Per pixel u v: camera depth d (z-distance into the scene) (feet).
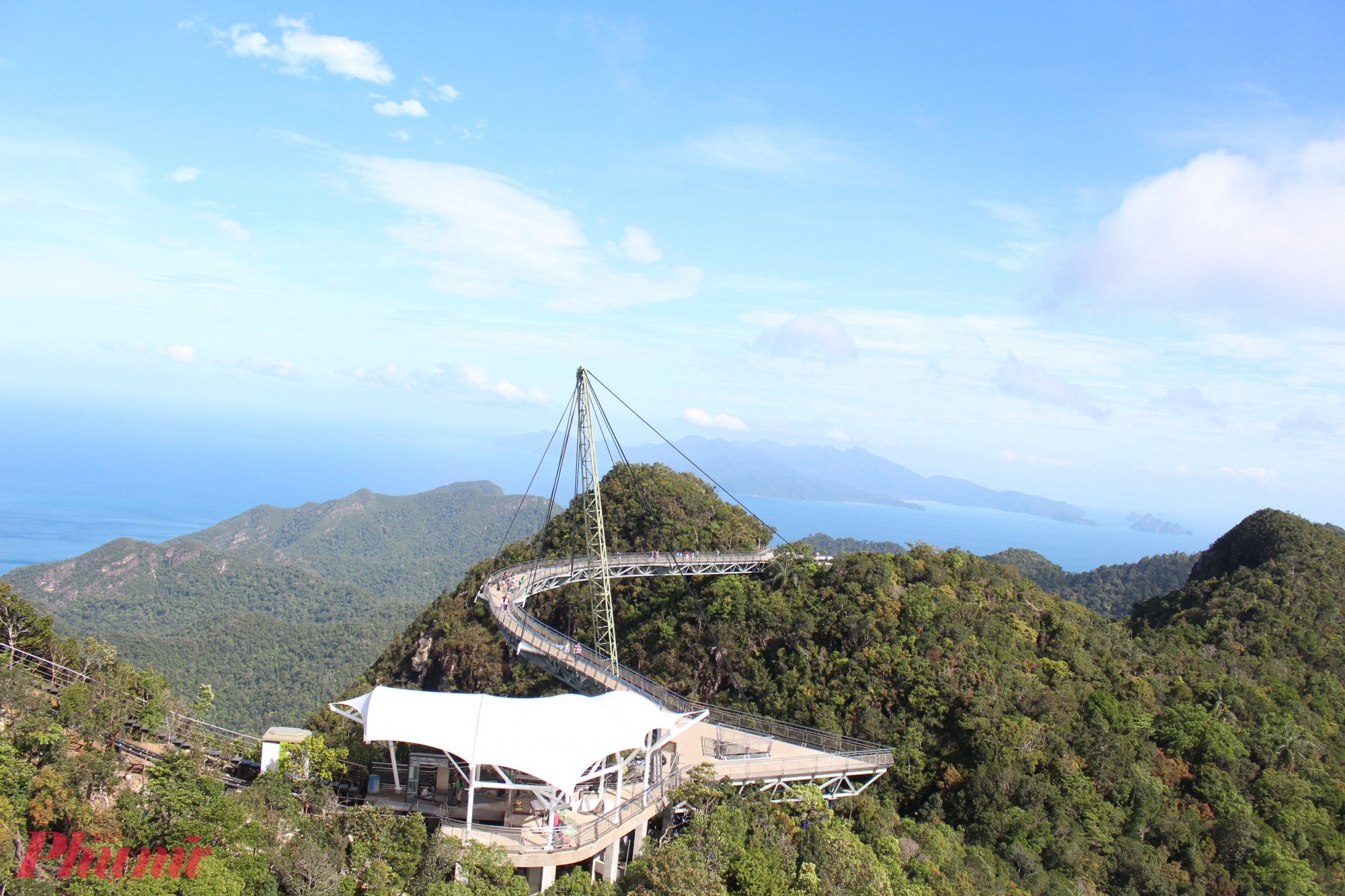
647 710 172.04
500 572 367.86
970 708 261.44
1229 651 399.03
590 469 325.42
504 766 136.87
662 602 371.76
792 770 200.44
